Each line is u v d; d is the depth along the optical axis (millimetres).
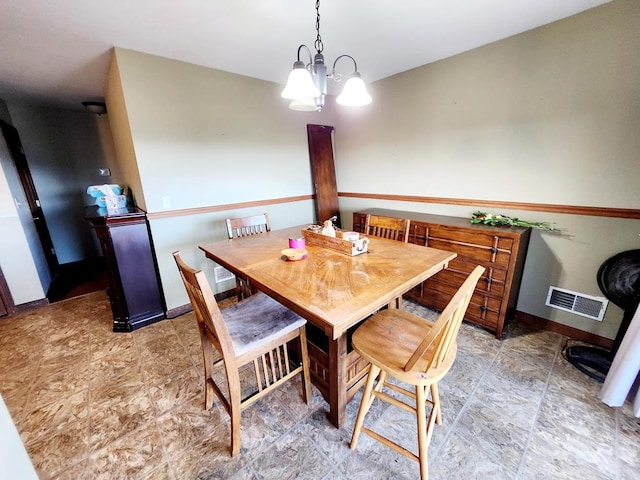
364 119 3346
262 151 3086
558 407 1513
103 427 1449
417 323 1369
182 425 1455
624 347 1406
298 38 2049
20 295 2762
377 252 1749
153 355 2039
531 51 2014
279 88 3102
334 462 1252
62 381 1784
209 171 2697
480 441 1334
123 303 2346
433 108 2672
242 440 1359
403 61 2572
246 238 2191
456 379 1728
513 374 1758
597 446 1297
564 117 1947
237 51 2238
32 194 3516
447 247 2311
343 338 1291
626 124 1725
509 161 2264
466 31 2012
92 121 4262
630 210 1769
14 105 3611
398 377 1045
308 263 1580
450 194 2707
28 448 1342
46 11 1588
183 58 2332
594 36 1756
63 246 4234
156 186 2391
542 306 2230
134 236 2326
